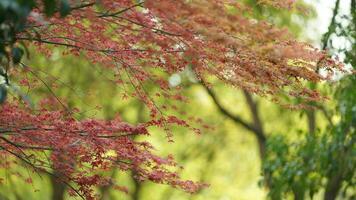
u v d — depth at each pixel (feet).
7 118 21.71
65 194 58.29
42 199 63.21
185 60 19.98
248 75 19.86
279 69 19.15
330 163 36.68
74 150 22.66
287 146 39.47
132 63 22.06
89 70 47.73
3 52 15.84
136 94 23.89
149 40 17.22
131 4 17.54
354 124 35.53
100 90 45.57
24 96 16.12
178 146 68.44
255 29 15.94
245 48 17.01
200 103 65.41
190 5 15.57
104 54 22.59
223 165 70.90
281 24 52.19
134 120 61.41
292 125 59.88
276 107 61.46
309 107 23.47
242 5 18.21
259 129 60.18
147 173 23.71
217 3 16.53
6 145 24.04
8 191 59.93
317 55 18.72
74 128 21.86
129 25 19.65
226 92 65.46
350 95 35.19
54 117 22.15
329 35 33.32
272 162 39.55
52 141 22.17
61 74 45.65
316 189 37.63
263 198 72.54
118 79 24.03
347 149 36.35
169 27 17.61
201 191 71.87
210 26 16.29
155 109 23.76
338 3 34.22
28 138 23.06
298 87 20.86
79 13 18.03
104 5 16.90
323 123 54.49
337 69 20.24
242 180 72.18
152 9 16.47
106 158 23.16
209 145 68.03
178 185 24.27
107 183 24.68
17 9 12.84
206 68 20.21
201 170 70.44
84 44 21.11
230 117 59.98
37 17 15.65
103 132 22.11
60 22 19.95
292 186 37.91
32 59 43.86
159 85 22.66
